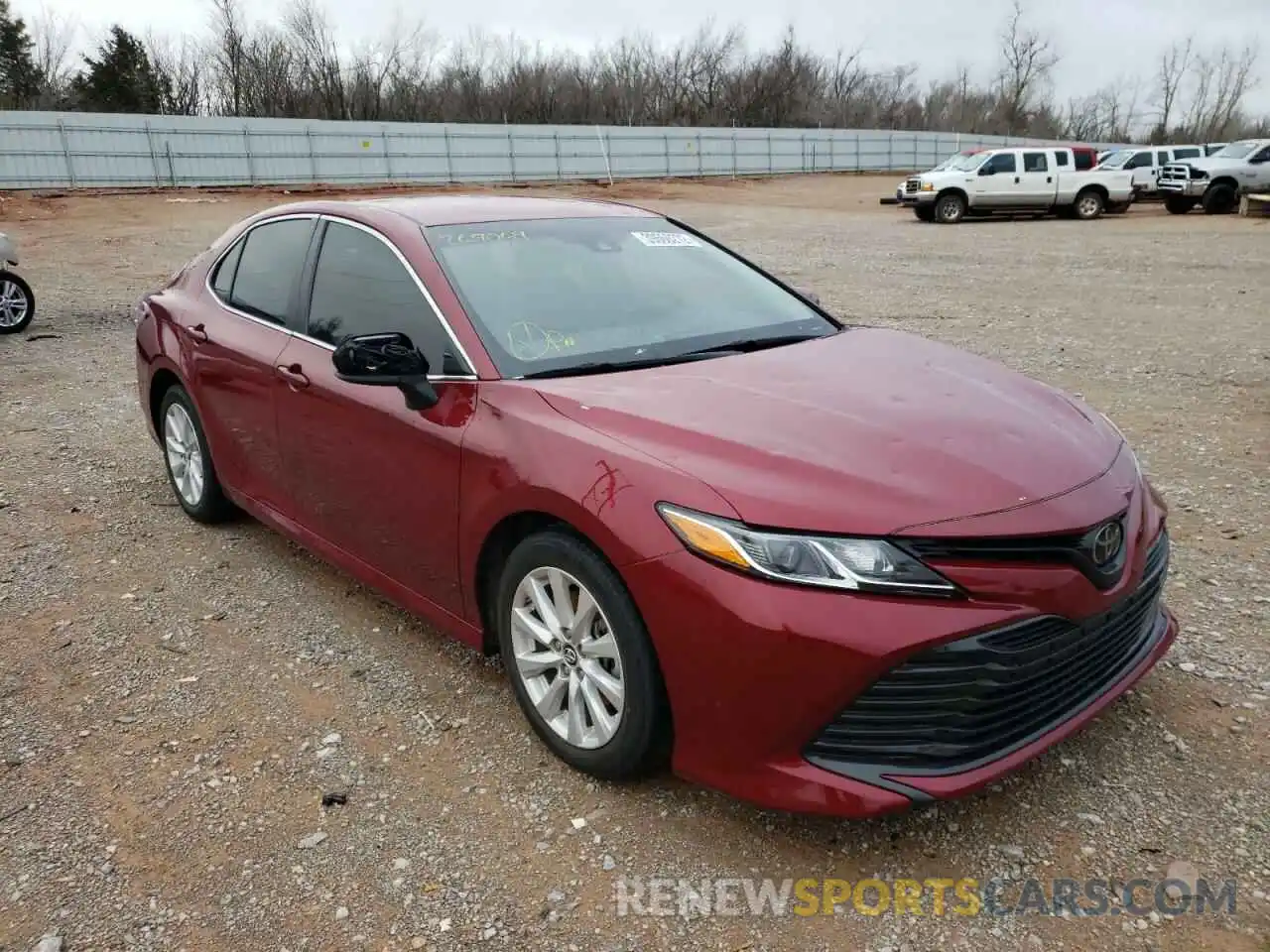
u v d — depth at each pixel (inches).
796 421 109.0
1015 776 114.9
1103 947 91.3
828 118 2787.9
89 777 118.2
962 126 3056.1
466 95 2437.3
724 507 97.3
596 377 124.5
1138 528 108.7
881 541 93.4
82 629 154.9
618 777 112.0
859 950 91.7
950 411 114.5
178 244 808.3
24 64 2418.8
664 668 101.3
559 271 144.3
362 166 1498.5
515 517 117.4
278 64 2284.7
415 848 105.5
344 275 150.4
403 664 143.3
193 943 93.4
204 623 156.7
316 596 165.9
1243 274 560.4
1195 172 1045.2
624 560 101.9
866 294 508.1
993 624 93.7
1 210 1059.3
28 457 241.6
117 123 1307.8
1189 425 256.4
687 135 1812.3
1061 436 113.7
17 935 94.3
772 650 93.7
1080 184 1026.1
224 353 169.8
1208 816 107.5
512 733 125.7
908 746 95.7
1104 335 383.6
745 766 98.9
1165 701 129.1
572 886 99.8
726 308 149.9
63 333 415.5
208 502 190.9
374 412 135.3
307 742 124.7
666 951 92.0
